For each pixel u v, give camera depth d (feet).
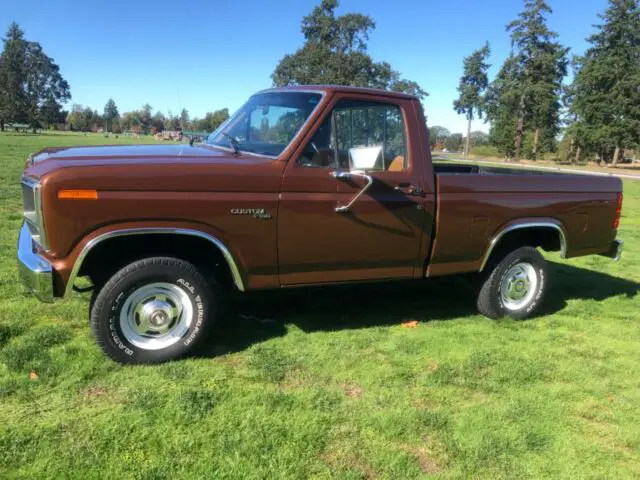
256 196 12.69
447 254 15.62
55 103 345.10
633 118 202.18
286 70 207.82
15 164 62.23
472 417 11.36
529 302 17.94
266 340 14.55
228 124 16.12
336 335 15.24
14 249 22.07
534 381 13.37
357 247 14.16
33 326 14.40
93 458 9.16
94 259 12.64
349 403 11.57
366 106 14.16
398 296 19.38
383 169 14.35
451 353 14.64
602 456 10.39
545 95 225.76
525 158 250.16
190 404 10.91
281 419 10.71
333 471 9.30
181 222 12.03
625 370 14.38
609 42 204.03
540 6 222.07
